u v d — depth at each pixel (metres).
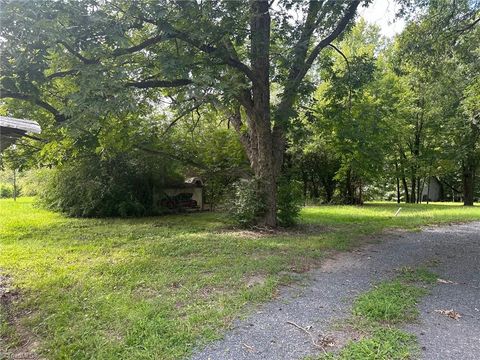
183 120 13.41
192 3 6.93
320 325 3.82
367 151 14.72
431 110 17.89
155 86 8.01
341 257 7.08
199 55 7.97
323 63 11.17
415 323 3.88
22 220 12.20
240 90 9.05
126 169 13.94
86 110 6.26
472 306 4.45
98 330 3.70
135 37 8.45
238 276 5.52
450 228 11.24
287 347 3.34
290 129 10.52
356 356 3.12
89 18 6.15
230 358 3.14
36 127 4.15
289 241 8.54
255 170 10.79
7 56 5.95
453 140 20.73
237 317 4.00
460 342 3.44
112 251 7.40
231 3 7.12
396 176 23.89
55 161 11.52
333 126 10.99
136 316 3.96
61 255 7.02
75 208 13.46
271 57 9.68
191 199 16.06
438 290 5.07
